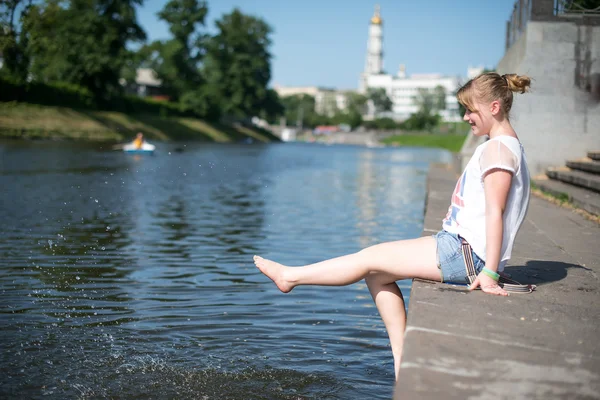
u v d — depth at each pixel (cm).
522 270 451
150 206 1376
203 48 8688
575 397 239
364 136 14675
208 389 395
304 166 3388
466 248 360
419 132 15025
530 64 1453
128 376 414
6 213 1176
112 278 692
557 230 707
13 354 446
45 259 780
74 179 1945
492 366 261
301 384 407
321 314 569
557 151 1458
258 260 379
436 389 242
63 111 5725
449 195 1112
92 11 6175
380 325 538
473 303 336
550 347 282
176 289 650
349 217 1278
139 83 10356
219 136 8212
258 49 9156
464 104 377
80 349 461
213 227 1096
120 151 3862
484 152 358
